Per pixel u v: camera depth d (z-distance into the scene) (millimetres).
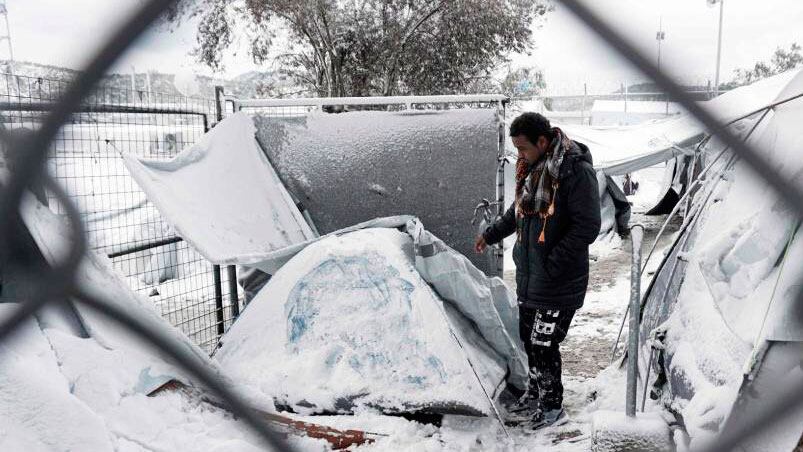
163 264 5461
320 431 2695
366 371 3051
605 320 5887
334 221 4793
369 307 3252
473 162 4605
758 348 1746
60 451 1738
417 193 4688
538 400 3479
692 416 2080
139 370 2184
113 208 4164
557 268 3189
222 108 4914
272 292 3465
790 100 2449
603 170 11844
